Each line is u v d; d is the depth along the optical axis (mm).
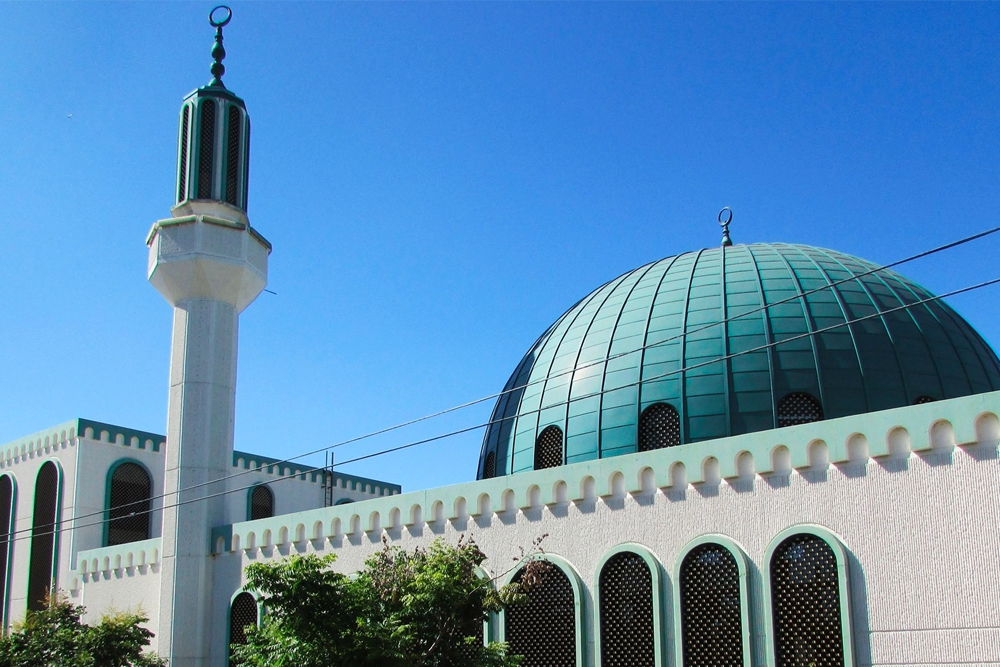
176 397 30688
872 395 24141
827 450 18750
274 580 17219
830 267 27516
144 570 31828
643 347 24609
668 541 20531
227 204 31859
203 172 31922
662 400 24969
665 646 20031
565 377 27266
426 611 18047
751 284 26688
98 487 37438
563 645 21719
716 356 25109
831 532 18406
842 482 18484
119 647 26656
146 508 38781
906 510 17656
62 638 26938
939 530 17219
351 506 26484
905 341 25312
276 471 43625
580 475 22078
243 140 32719
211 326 31094
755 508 19484
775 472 19344
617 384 25938
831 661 18078
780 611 18766
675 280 27906
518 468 27375
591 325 28156
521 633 22375
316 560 17594
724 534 19797
